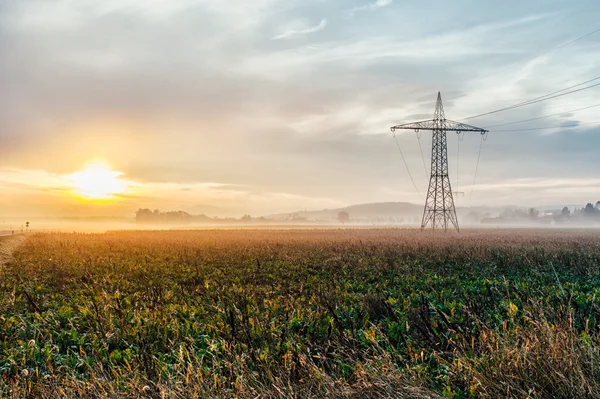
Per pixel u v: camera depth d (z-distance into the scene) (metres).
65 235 64.69
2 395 5.58
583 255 22.84
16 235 67.75
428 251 25.83
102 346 7.56
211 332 8.21
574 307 9.12
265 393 5.15
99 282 15.98
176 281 16.42
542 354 5.32
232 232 83.06
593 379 4.78
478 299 9.98
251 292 12.63
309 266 20.61
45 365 6.67
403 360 6.17
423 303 8.69
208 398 5.03
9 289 14.77
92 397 5.46
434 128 68.94
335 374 5.98
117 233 77.31
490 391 4.98
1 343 7.88
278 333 7.72
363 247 30.12
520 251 25.38
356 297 11.66
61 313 10.01
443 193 70.06
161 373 5.84
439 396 5.04
